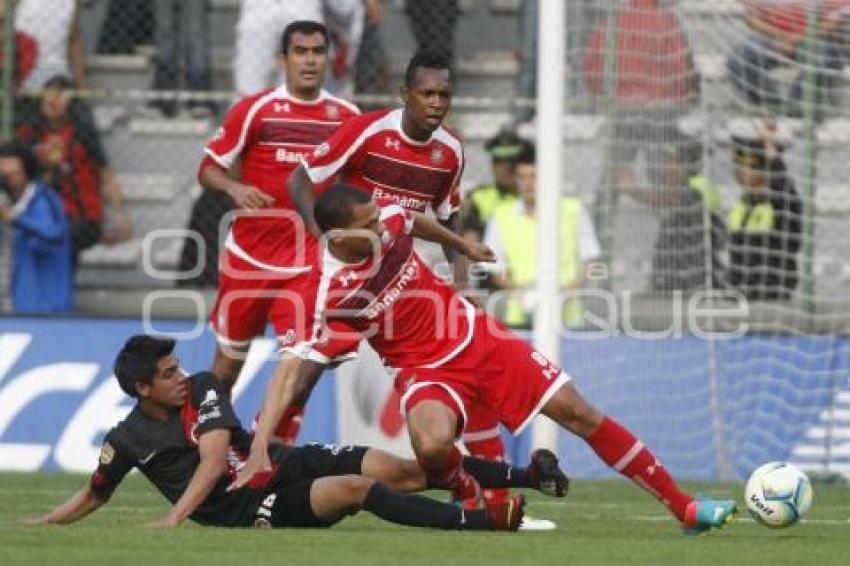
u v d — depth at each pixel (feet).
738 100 148.25
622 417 142.61
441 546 83.56
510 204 148.66
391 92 167.43
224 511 92.38
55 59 166.20
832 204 154.92
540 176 122.52
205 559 76.28
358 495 90.12
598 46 138.10
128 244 169.27
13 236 150.82
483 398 93.45
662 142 142.72
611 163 141.08
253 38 160.66
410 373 93.20
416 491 96.07
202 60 172.65
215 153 117.91
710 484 137.39
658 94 141.79
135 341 91.86
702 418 143.33
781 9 146.51
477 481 96.89
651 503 121.19
